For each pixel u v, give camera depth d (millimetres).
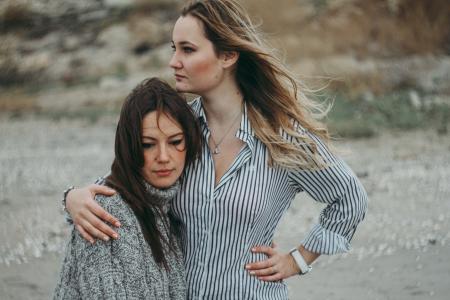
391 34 19688
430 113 14922
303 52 18500
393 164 10828
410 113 14672
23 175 11492
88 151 13539
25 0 25438
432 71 18000
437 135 13141
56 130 16266
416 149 11953
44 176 11359
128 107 3023
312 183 3324
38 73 22234
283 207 3385
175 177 3072
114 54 22344
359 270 6180
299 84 3443
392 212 8117
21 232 7992
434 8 20469
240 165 3160
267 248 3260
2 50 23297
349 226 3352
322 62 17844
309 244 3361
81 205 2914
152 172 3033
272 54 3279
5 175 11547
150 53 22109
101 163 12258
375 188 9359
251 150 3186
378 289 5656
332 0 21109
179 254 3168
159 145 3008
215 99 3262
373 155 11562
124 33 23156
